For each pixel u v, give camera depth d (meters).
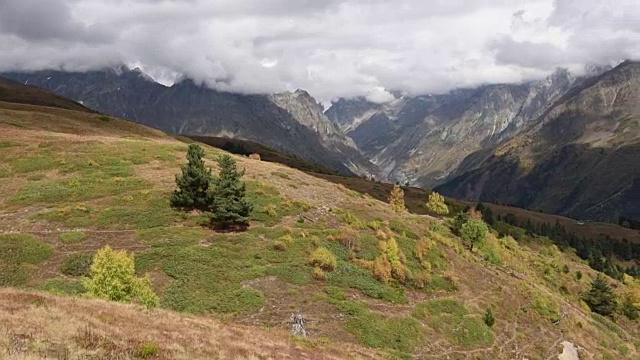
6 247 47.97
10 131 92.06
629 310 102.88
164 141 120.50
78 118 128.62
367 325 45.91
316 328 43.28
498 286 72.25
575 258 175.50
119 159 81.19
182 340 24.55
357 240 64.44
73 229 54.72
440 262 70.62
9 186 66.50
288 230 61.41
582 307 94.56
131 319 26.20
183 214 61.16
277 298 46.88
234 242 56.25
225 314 42.50
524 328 63.16
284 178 90.06
